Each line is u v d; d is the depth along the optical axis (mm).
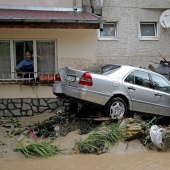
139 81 8445
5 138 7316
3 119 9234
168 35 11633
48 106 10211
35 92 10188
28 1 10531
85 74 7664
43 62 10500
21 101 10102
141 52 11438
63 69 8156
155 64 11547
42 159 6281
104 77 7910
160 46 11578
